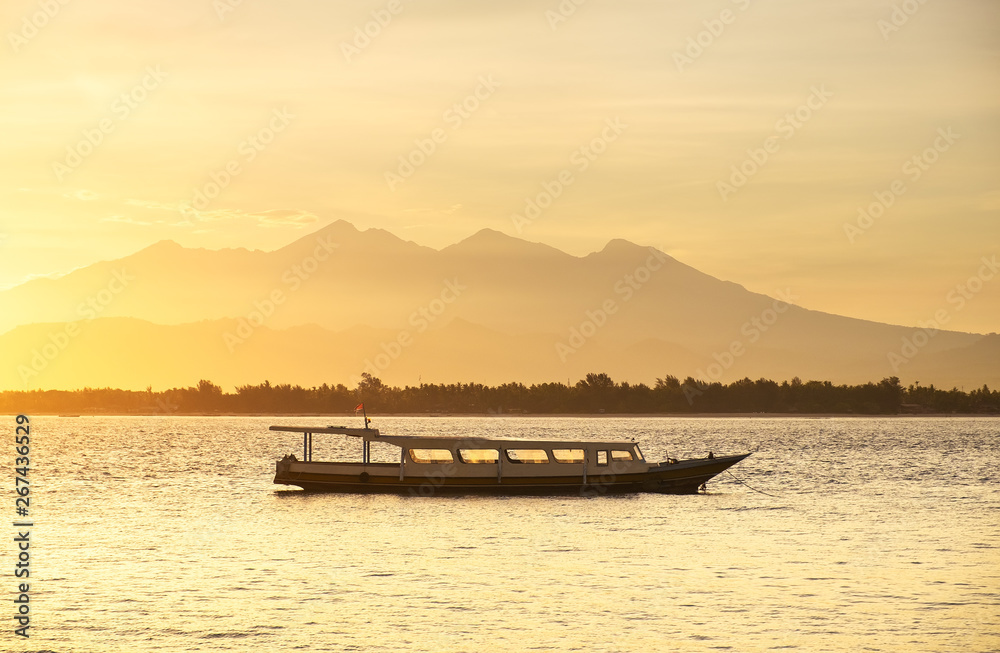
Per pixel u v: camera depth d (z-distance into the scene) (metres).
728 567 47.53
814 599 40.59
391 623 37.12
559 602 40.22
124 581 44.59
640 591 42.19
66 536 57.81
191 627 36.72
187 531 59.59
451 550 52.56
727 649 33.94
